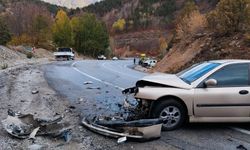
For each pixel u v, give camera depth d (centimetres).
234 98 694
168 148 596
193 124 762
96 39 9769
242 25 2289
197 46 2508
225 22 2336
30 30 7619
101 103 1001
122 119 727
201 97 690
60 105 939
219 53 2128
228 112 696
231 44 2155
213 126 751
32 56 4719
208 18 2631
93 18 9862
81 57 8344
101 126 675
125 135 626
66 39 8806
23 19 8019
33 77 1675
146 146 603
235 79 710
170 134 680
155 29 18038
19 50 5103
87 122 719
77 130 681
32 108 878
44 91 1190
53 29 8744
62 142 607
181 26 3306
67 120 761
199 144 624
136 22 18825
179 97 689
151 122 636
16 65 2709
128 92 792
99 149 580
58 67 2705
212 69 718
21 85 1320
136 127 632
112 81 1688
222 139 659
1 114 795
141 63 4859
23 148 569
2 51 3675
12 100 975
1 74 1702
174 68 2505
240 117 700
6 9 10912
